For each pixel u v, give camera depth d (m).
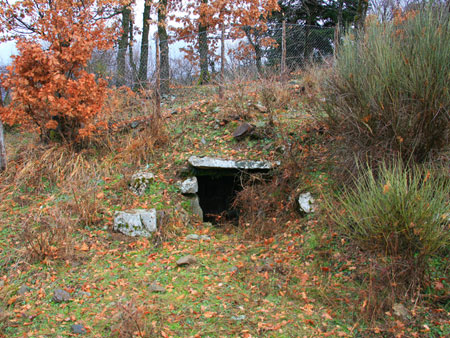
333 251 4.49
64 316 3.60
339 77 5.55
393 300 3.59
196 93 9.52
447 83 4.39
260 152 6.61
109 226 5.45
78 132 7.17
